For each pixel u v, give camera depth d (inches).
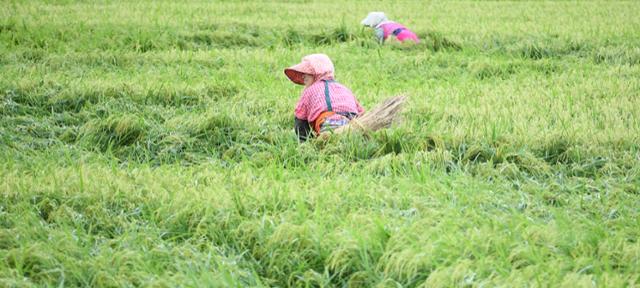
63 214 269.3
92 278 232.2
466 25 662.5
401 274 224.8
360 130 344.2
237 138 357.7
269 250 246.4
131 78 465.7
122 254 239.1
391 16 733.9
